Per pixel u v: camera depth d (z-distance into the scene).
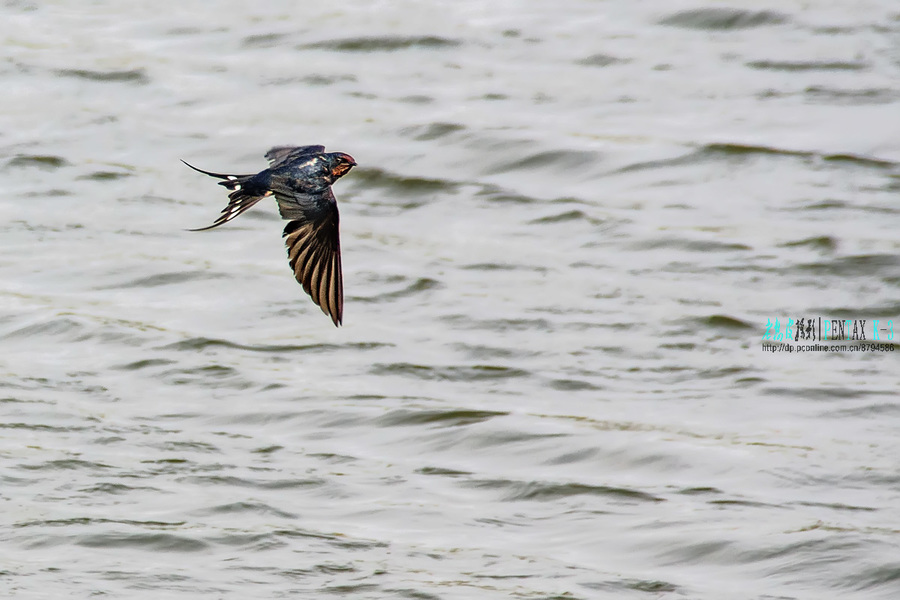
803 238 18.53
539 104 23.28
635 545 11.28
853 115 22.44
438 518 11.79
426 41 25.94
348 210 20.12
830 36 25.50
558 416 13.85
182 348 15.51
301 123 22.83
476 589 10.56
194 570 10.83
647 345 15.70
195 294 17.08
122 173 20.97
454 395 14.41
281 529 11.51
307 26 26.73
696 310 16.59
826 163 20.92
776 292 17.11
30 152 21.58
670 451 13.00
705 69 24.50
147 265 17.80
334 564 10.94
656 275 17.67
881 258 17.84
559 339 15.88
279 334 15.99
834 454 12.96
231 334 15.93
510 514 11.92
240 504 11.94
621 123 22.48
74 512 11.74
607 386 14.71
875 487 12.26
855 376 14.82
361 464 12.85
